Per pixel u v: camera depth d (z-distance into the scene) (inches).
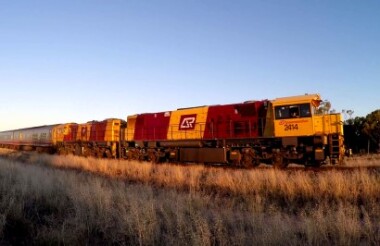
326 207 415.8
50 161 1159.0
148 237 283.7
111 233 304.7
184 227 308.2
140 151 1143.6
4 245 279.1
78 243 283.4
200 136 960.3
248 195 524.7
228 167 823.7
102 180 674.8
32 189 453.4
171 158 1040.2
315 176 569.6
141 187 570.6
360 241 290.4
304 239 293.4
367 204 434.9
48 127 1782.7
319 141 756.0
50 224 320.8
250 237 294.7
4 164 826.8
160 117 1093.1
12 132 2348.7
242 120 879.7
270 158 826.8
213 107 952.9
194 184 619.8
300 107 789.2
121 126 1300.4
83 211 352.5
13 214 336.8
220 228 304.7
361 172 533.0
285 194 515.5
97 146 1370.6
